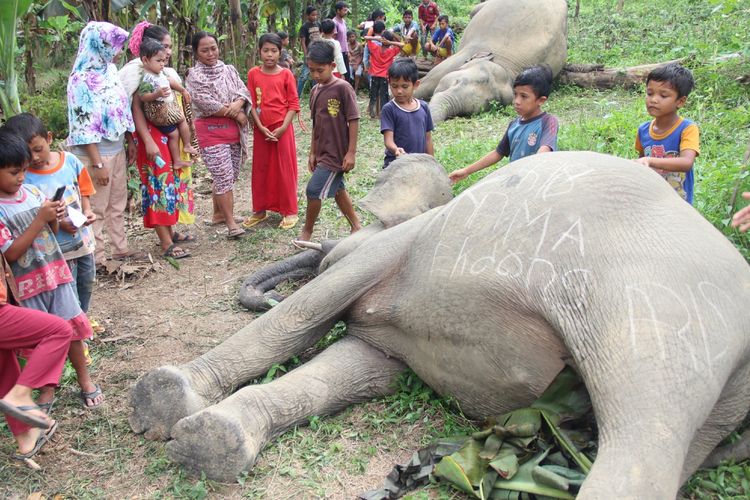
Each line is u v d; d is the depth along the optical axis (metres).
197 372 3.62
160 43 5.57
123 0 7.54
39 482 3.22
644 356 2.50
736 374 2.78
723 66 8.45
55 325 3.31
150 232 6.59
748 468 2.92
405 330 3.54
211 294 5.22
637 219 2.90
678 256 2.73
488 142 7.71
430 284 3.34
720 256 2.79
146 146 5.63
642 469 2.29
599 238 2.86
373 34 11.19
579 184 3.06
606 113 9.13
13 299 3.42
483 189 3.39
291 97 6.30
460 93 10.33
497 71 10.78
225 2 11.40
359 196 7.05
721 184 4.53
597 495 2.27
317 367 3.64
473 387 3.26
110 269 5.57
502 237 3.11
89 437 3.54
